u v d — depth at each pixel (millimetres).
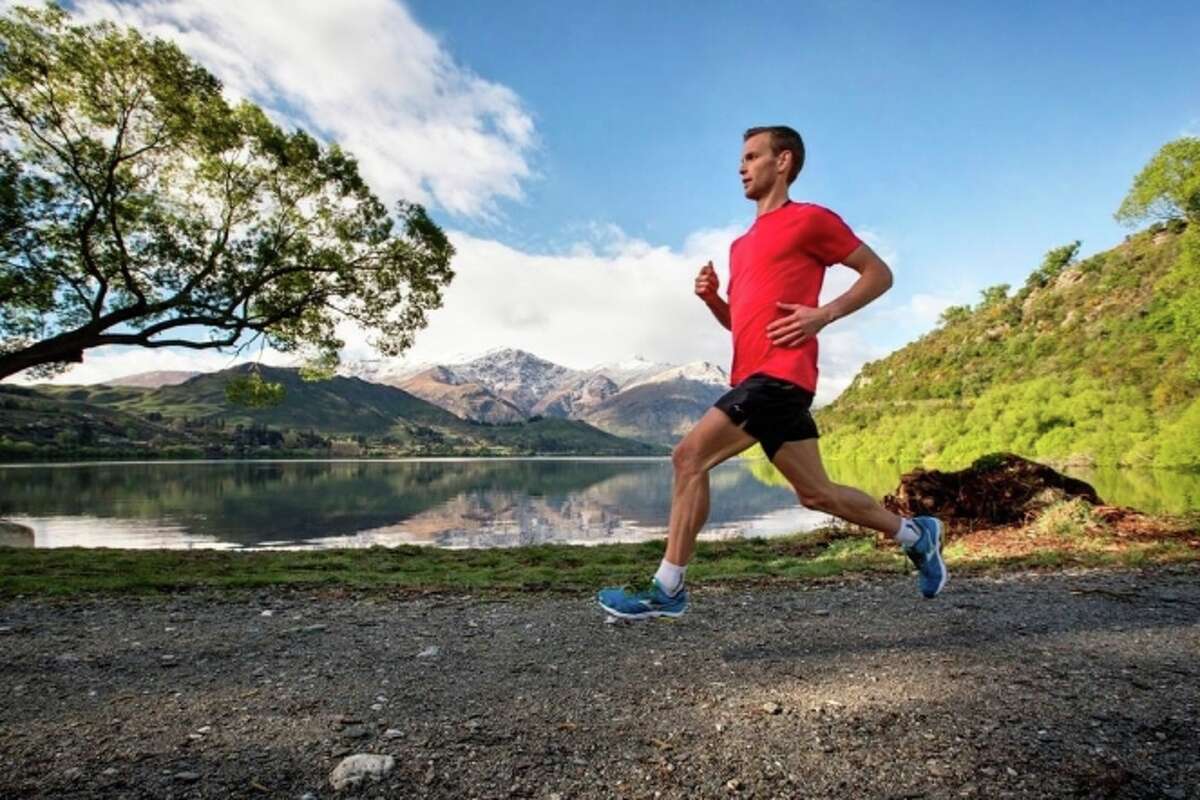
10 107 12617
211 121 14047
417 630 3869
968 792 1775
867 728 2197
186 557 8922
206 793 1803
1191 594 4469
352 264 16016
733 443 2523
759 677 2775
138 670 3033
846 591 4934
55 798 1768
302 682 2816
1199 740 2062
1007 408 69875
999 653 3053
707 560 8352
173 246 14359
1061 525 8289
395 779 1881
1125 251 139000
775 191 2693
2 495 46688
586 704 2484
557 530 28156
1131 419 54938
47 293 13586
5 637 3783
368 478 81812
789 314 2402
